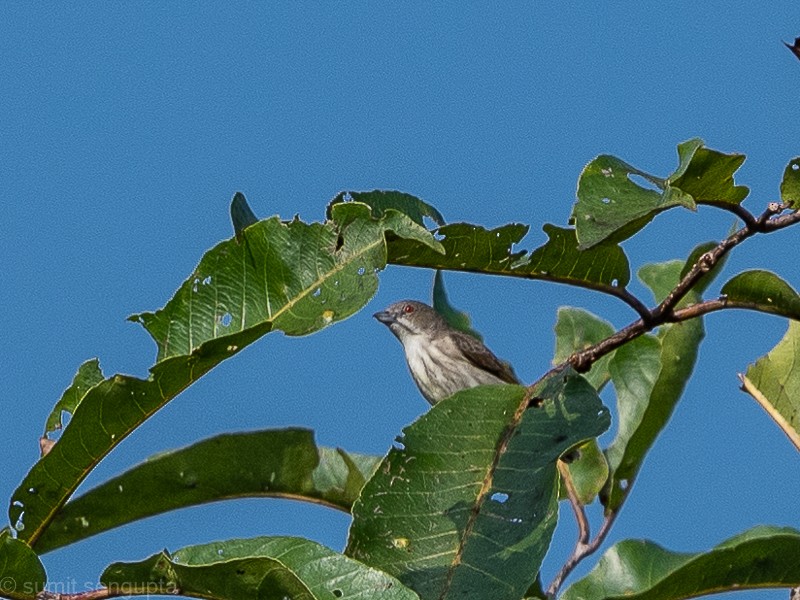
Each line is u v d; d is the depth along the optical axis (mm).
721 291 9047
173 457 9758
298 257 8312
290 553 7367
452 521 7824
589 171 8328
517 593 7352
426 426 8211
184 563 7676
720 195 9125
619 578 9648
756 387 10633
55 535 9625
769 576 8273
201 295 8430
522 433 8172
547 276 9969
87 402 8180
